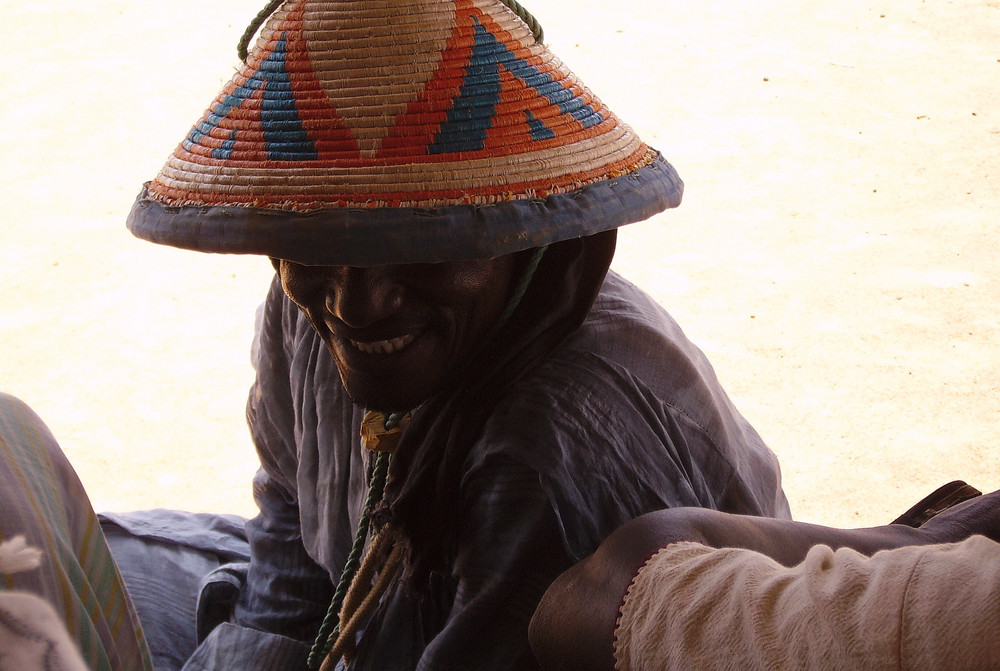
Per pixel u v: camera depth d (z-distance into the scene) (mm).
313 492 1647
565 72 1193
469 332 1255
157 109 6375
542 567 1292
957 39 6648
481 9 1143
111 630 1045
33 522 917
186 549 1980
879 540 1100
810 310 3785
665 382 1423
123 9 8352
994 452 2965
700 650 848
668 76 6367
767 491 1639
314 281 1201
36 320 4074
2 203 5164
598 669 957
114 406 3488
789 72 6289
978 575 730
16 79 6934
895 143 5230
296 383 1655
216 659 1630
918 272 3996
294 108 1102
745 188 4832
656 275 4086
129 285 4320
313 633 1738
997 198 4578
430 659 1352
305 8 1152
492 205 1054
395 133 1071
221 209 1076
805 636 784
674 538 989
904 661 729
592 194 1097
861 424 3125
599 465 1281
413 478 1365
